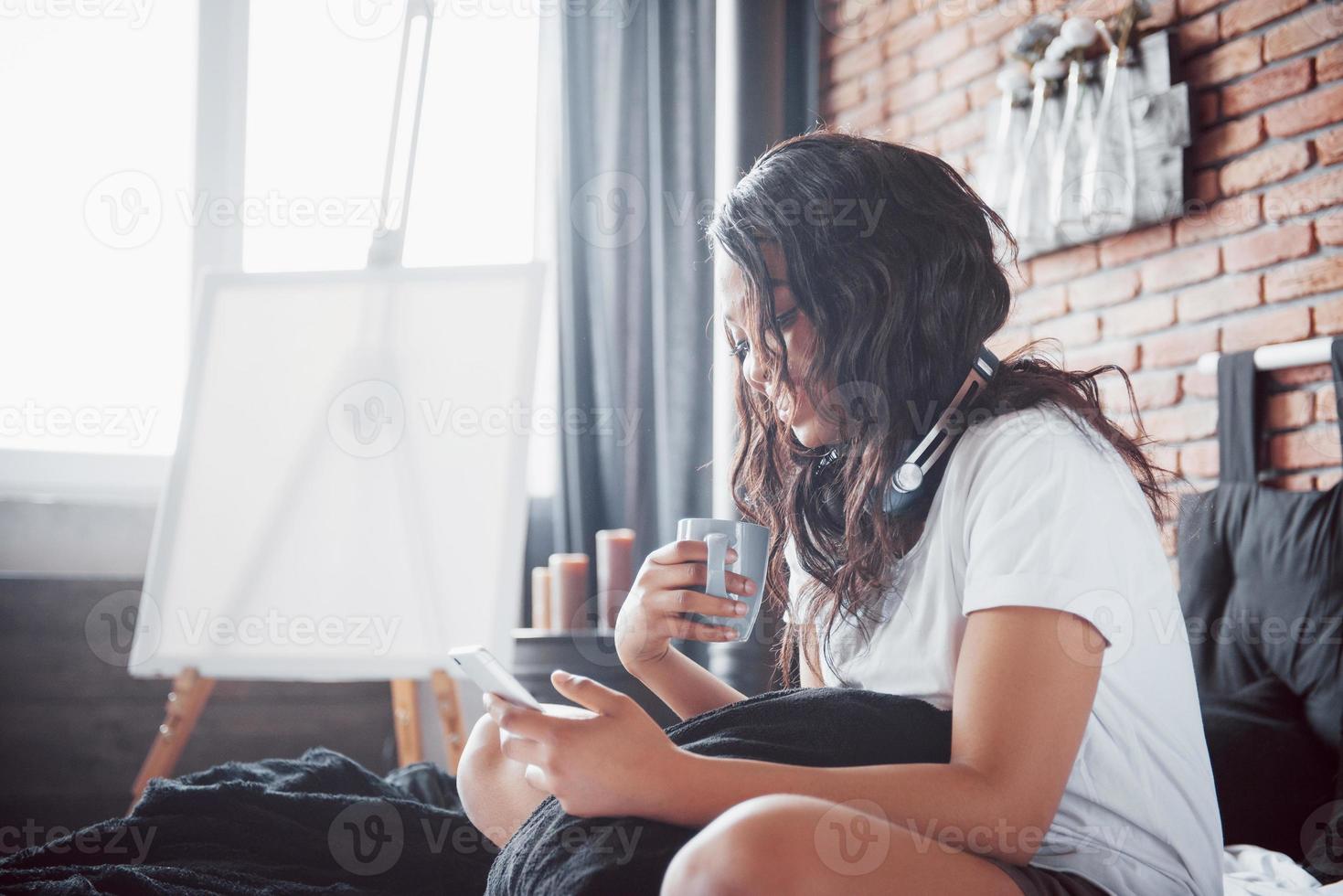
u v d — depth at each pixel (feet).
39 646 7.81
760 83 9.78
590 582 9.80
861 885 2.25
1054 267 8.54
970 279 3.36
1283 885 4.09
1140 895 2.84
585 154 10.18
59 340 9.36
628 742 2.58
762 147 9.77
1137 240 7.95
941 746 2.79
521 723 2.63
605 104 10.22
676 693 3.79
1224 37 7.47
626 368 10.01
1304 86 6.97
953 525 3.09
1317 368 6.73
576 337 9.98
